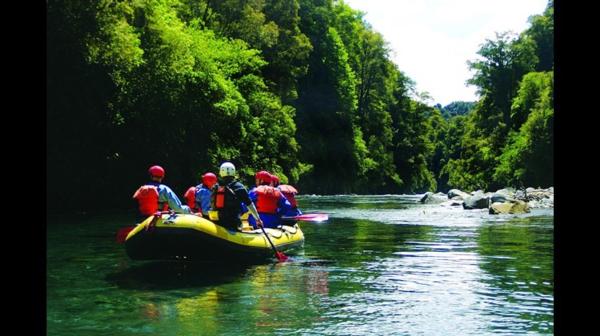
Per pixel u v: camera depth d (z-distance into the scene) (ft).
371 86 217.77
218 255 27.07
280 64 142.51
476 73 194.49
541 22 193.98
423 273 25.66
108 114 70.79
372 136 212.43
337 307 18.92
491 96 192.65
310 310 18.53
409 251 33.17
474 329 16.34
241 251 27.76
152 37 74.02
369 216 64.49
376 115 218.18
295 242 34.88
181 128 81.76
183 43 76.89
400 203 102.47
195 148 86.43
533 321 17.15
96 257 30.37
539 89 163.02
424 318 17.52
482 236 41.50
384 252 32.78
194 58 84.33
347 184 181.88
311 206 90.38
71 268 26.76
